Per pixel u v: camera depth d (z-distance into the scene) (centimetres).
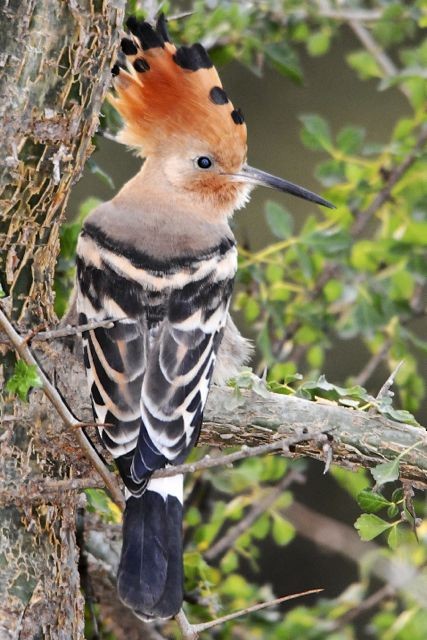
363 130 1180
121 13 788
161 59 998
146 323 848
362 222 1198
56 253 805
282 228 1133
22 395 700
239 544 1134
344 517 1616
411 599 1108
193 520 1118
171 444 790
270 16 1211
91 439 820
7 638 732
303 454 818
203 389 825
